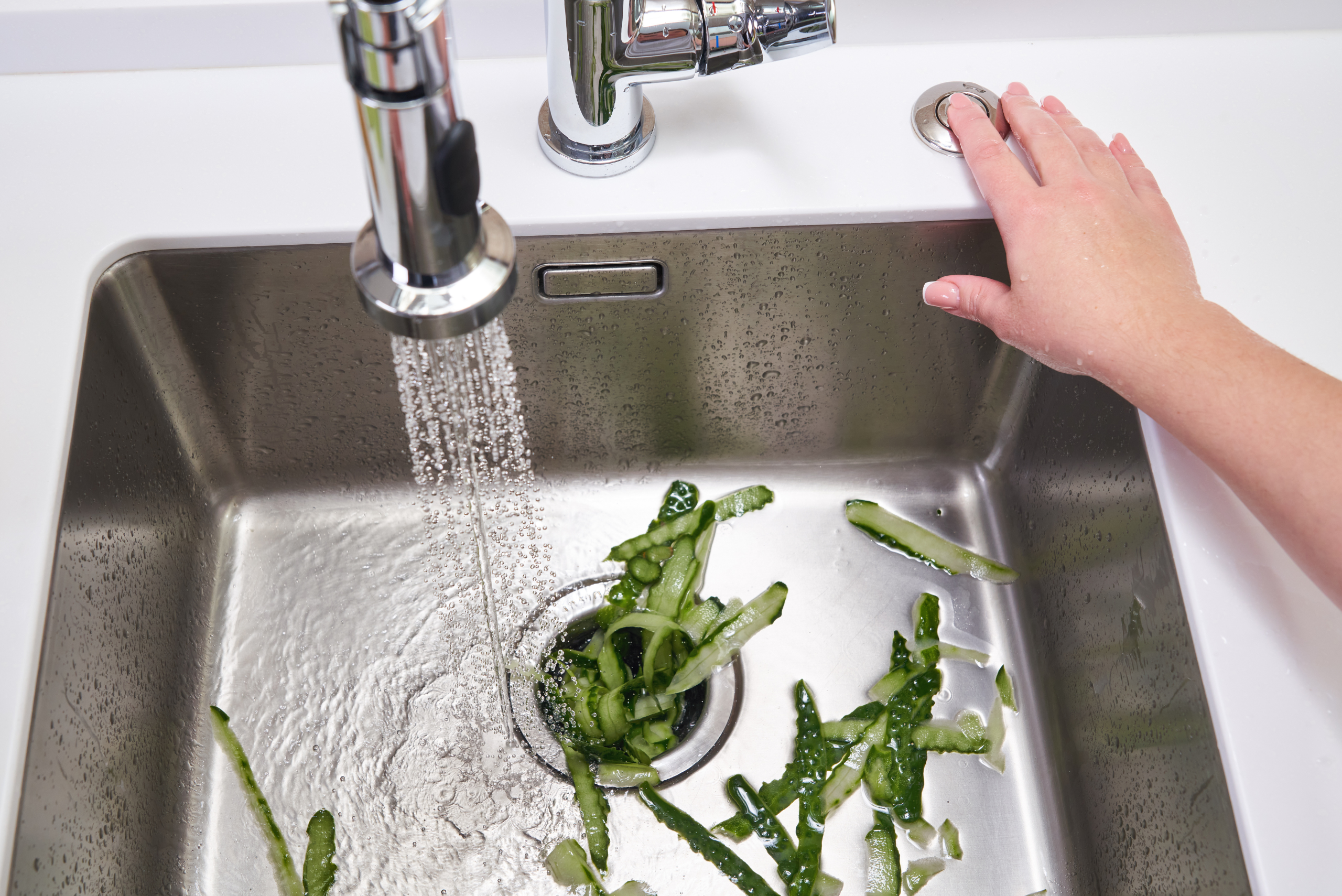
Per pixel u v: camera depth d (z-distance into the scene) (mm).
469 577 674
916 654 653
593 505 710
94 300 549
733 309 619
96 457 550
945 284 542
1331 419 430
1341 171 589
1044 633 655
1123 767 560
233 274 572
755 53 504
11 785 425
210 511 681
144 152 574
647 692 634
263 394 644
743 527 703
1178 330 467
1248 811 428
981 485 715
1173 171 588
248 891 582
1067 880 599
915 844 598
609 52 496
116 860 543
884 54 623
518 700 634
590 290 601
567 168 562
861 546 697
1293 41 638
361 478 694
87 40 586
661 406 683
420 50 288
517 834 591
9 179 562
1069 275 495
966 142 565
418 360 599
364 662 646
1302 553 435
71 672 506
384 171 322
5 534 472
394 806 601
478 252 362
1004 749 634
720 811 603
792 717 633
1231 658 457
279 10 581
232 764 617
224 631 659
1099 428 578
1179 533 486
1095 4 621
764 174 568
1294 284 547
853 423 700
